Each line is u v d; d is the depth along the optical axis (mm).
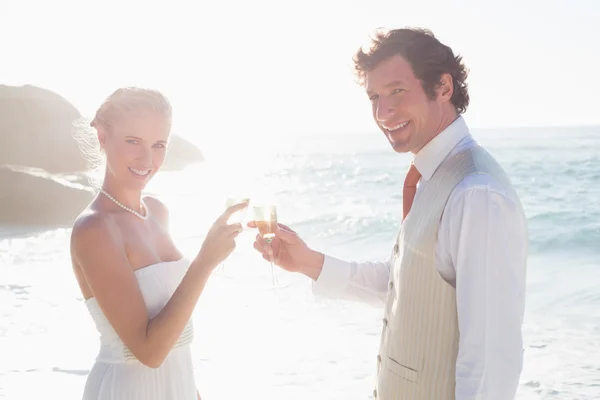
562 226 16219
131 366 2732
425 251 2482
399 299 2590
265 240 3238
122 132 2732
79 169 32812
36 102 33062
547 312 8633
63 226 18391
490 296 2309
